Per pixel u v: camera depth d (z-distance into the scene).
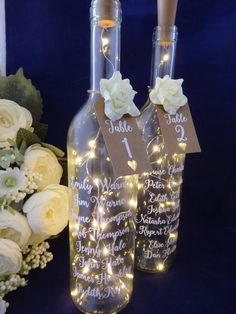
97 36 0.45
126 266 0.52
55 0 0.67
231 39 0.71
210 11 0.70
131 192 0.51
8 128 0.54
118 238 0.50
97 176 0.49
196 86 0.73
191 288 0.56
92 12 0.43
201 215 0.80
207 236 0.74
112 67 0.46
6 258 0.48
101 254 0.50
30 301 0.52
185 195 0.79
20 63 0.69
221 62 0.72
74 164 0.49
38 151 0.54
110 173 0.48
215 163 0.78
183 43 0.71
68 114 0.72
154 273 0.60
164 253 0.61
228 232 0.76
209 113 0.75
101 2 0.42
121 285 0.52
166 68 0.56
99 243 0.49
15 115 0.56
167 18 0.52
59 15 0.67
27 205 0.52
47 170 0.55
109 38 0.45
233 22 0.70
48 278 0.58
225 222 0.80
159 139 0.56
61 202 0.54
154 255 0.60
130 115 0.45
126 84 0.43
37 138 0.56
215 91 0.74
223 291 0.56
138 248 0.61
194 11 0.70
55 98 0.72
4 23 0.67
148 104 0.58
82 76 0.71
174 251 0.63
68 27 0.68
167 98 0.51
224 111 0.75
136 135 0.45
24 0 0.66
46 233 0.53
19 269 0.50
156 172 0.57
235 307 0.52
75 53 0.70
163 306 0.52
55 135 0.73
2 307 0.46
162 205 0.59
